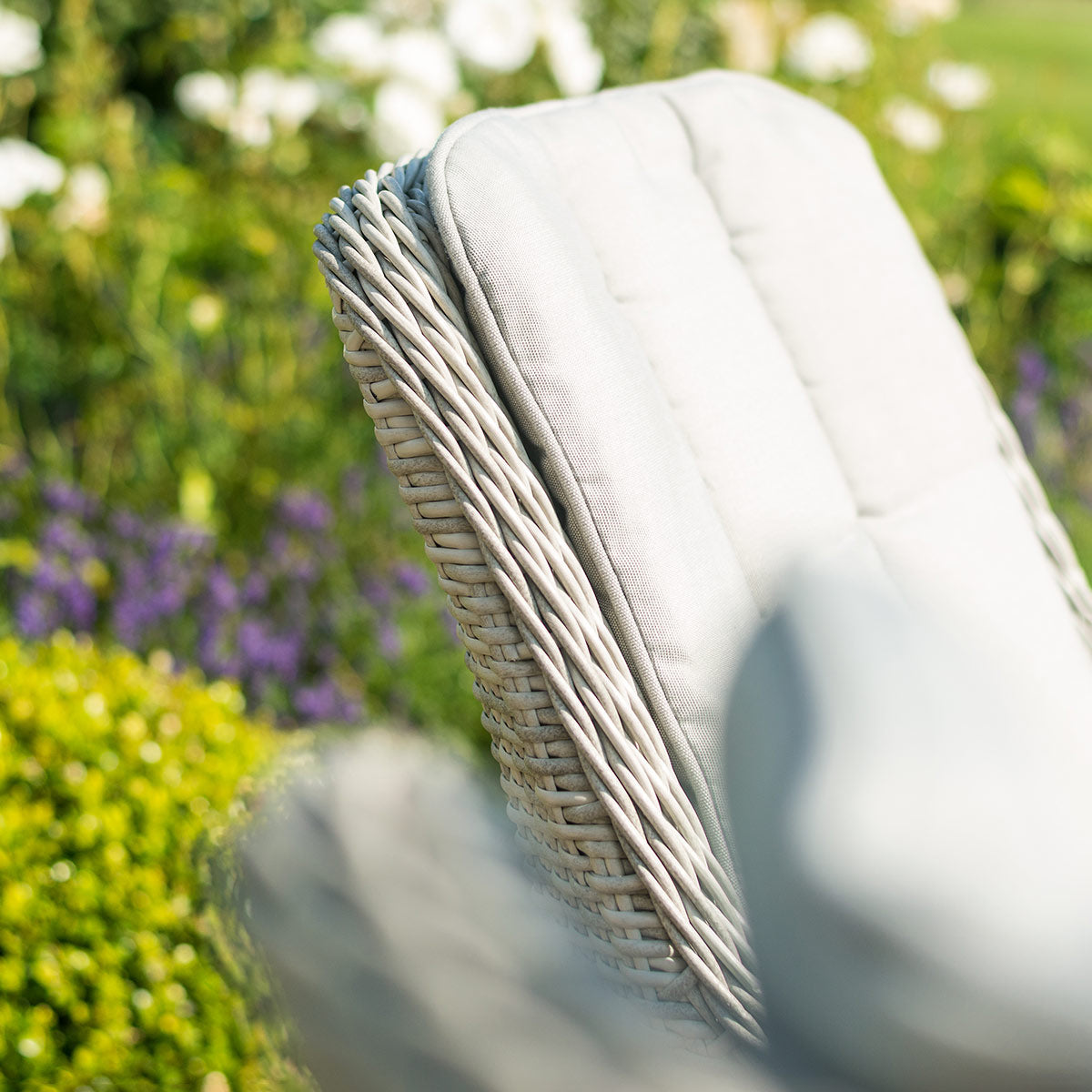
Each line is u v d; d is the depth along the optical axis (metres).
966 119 3.44
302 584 2.24
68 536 2.20
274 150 2.68
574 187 1.01
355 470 2.42
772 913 0.52
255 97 2.63
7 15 2.65
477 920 0.49
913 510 1.13
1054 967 0.48
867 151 1.30
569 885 0.84
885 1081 0.48
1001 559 1.15
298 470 2.49
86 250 2.51
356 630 2.20
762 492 0.98
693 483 0.93
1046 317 3.27
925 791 0.52
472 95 2.88
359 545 2.39
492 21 2.73
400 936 0.48
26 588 2.21
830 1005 0.49
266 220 2.63
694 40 3.31
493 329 0.84
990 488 1.20
